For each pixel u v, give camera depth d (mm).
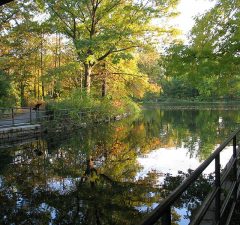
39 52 37594
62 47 37500
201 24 11383
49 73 28359
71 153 15617
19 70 36469
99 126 27547
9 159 14367
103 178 10945
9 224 7039
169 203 2037
